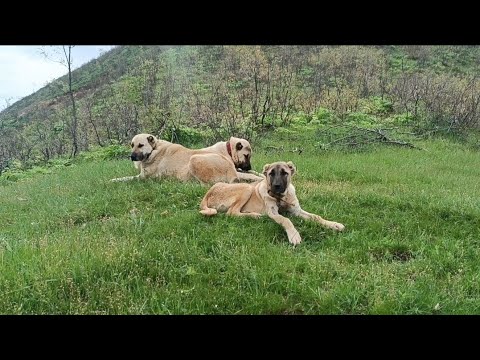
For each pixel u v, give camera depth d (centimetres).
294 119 1583
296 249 584
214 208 722
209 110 1706
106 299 462
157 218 702
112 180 956
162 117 1678
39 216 776
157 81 2594
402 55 2720
